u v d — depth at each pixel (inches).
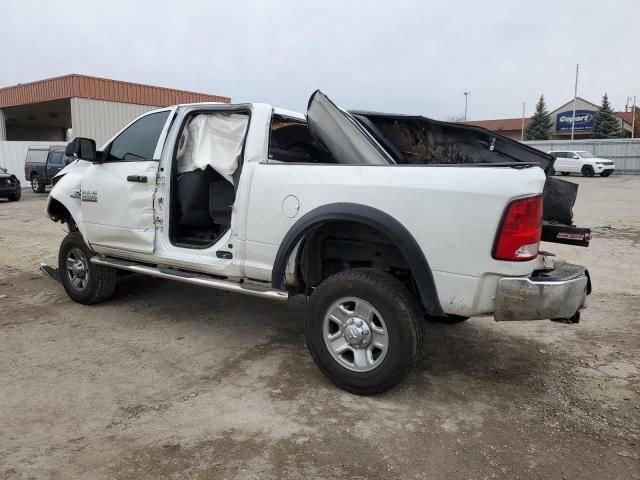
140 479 102.6
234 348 170.2
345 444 115.6
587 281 137.4
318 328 141.2
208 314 204.1
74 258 214.5
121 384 143.0
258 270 155.6
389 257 144.2
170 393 138.1
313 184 142.3
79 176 209.5
